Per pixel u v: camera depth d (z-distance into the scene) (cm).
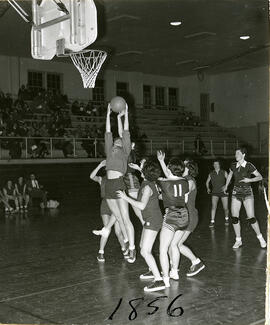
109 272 710
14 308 545
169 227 602
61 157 2161
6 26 1806
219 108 3197
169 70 2970
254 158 2867
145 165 600
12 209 1664
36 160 2016
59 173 2061
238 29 1939
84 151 2341
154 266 604
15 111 2155
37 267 760
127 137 763
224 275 671
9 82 2439
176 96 3259
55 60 2573
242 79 3055
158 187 654
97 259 807
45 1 745
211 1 1541
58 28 713
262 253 823
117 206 755
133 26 1862
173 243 645
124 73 2969
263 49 2366
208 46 2283
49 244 980
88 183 2120
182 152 2634
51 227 1245
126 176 792
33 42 750
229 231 1093
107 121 773
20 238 1069
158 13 1673
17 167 1955
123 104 766
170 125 2908
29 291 617
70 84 2695
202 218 1362
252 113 3011
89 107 2572
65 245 962
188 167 669
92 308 537
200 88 3189
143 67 2844
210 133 3011
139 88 3025
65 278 680
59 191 2020
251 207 855
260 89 2956
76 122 2455
